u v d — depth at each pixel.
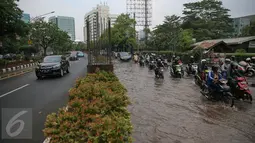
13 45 38.19
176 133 5.12
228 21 52.81
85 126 3.46
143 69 21.25
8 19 19.53
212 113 6.64
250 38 27.19
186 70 16.53
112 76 8.81
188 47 31.56
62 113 3.97
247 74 14.56
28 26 22.64
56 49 55.84
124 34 46.75
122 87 7.00
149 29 54.78
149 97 8.78
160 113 6.64
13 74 18.55
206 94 8.42
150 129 5.36
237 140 4.77
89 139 3.12
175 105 7.57
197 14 53.97
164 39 42.16
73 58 41.34
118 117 4.09
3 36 22.31
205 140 4.76
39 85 12.02
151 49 49.22
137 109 7.05
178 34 34.69
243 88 7.99
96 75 8.62
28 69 23.62
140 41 65.06
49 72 14.87
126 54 35.97
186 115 6.45
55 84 12.23
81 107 4.15
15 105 7.54
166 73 17.38
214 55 19.98
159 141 4.70
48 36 41.47
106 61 14.23
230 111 6.86
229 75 8.98
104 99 4.80
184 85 11.70
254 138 4.87
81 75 16.38
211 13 52.50
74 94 5.34
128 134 3.67
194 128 5.43
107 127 3.27
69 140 3.21
